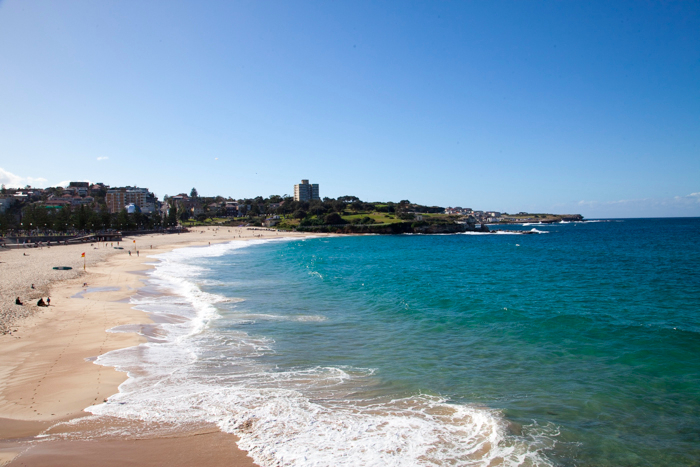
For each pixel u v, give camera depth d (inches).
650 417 430.3
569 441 380.8
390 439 379.6
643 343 693.9
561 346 685.3
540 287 1333.7
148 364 580.4
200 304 1040.8
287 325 830.5
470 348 678.5
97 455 345.7
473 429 400.5
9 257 2177.7
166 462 338.0
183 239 4773.6
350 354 645.3
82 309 930.1
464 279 1551.4
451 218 6978.4
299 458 346.0
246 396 474.6
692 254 2417.6
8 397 460.4
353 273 1770.4
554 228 7613.2
